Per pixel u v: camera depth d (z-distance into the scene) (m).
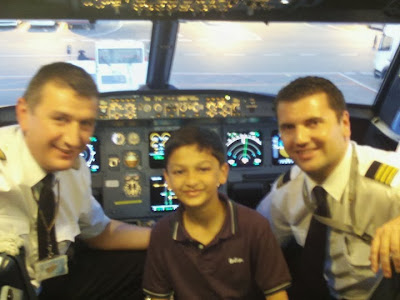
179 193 1.13
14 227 1.14
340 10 1.62
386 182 1.16
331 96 1.13
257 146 1.99
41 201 1.17
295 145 1.15
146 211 1.92
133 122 1.91
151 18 1.57
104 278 1.49
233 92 1.94
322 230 1.28
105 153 1.91
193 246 1.16
